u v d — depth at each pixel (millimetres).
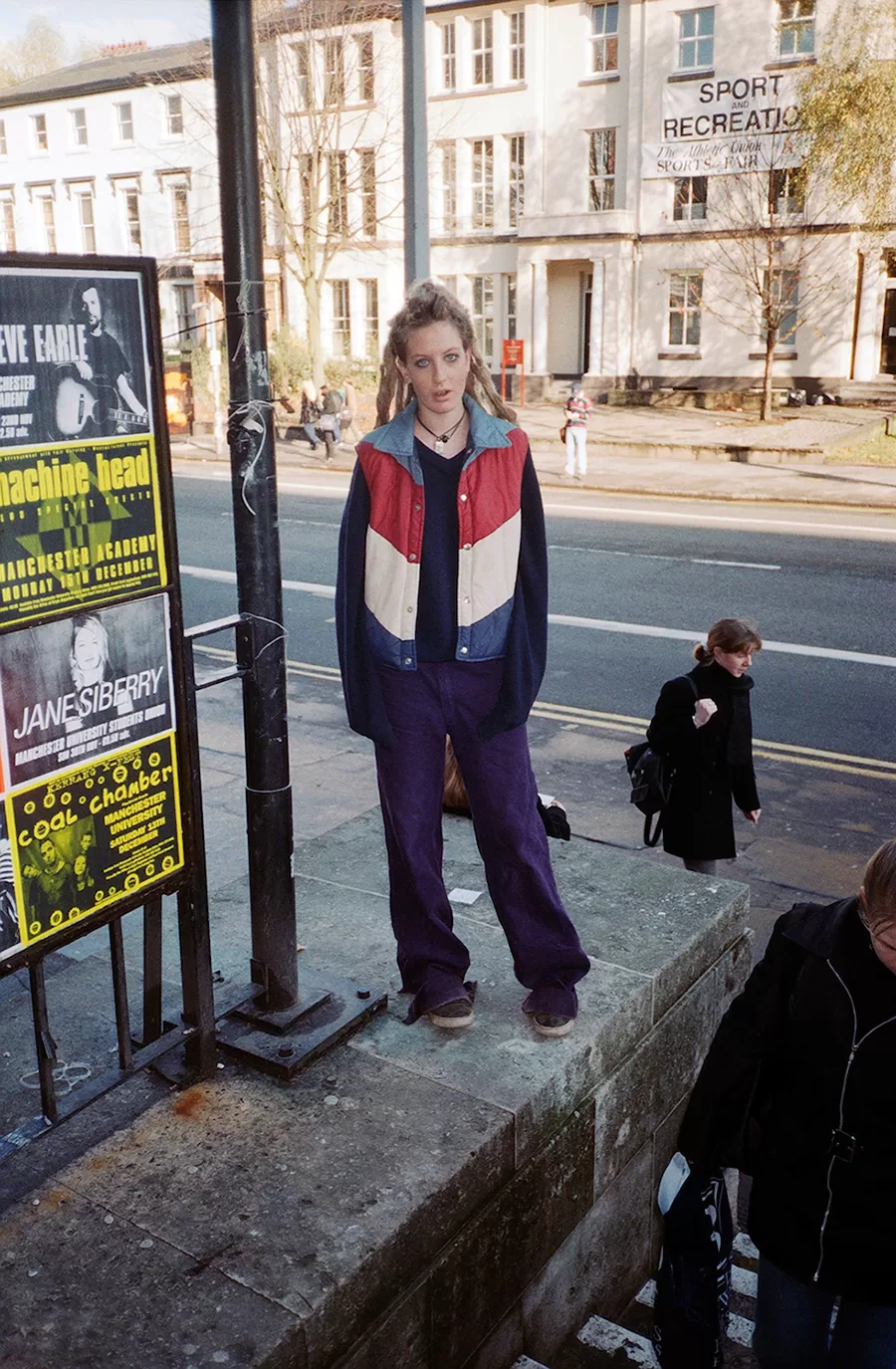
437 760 2736
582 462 19359
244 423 2432
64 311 2021
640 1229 3318
